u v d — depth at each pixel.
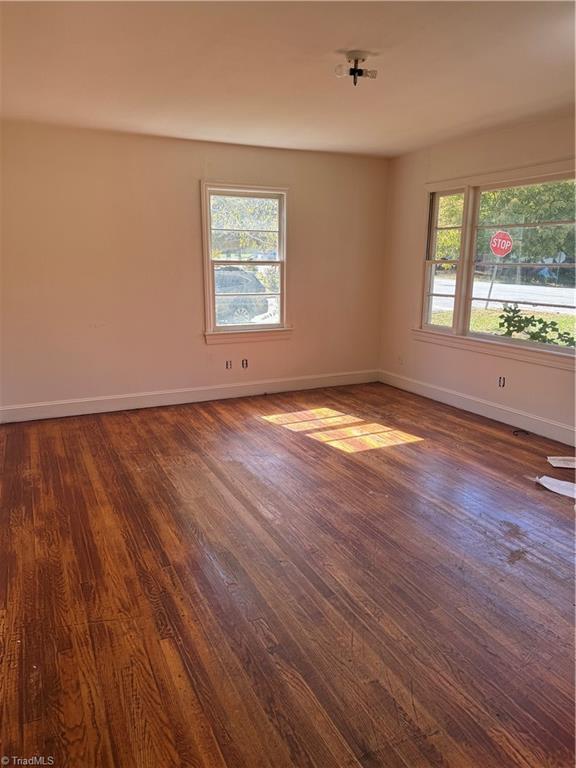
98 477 3.52
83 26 2.42
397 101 3.57
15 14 2.30
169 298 5.08
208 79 3.15
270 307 5.65
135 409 5.14
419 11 2.26
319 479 3.51
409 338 5.83
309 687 1.80
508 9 2.24
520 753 1.56
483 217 4.83
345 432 4.49
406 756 1.55
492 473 3.61
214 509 3.08
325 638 2.04
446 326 5.36
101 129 4.43
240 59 2.82
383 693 1.77
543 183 4.21
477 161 4.70
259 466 3.73
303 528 2.87
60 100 3.59
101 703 1.72
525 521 2.96
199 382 5.41
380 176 5.86
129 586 2.35
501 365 4.72
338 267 5.88
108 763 1.52
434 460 3.85
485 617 2.16
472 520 2.96
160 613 2.17
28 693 1.76
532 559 2.58
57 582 2.38
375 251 6.05
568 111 3.79
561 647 1.99
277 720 1.67
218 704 1.72
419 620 2.14
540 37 2.53
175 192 4.89
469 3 2.19
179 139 4.80
